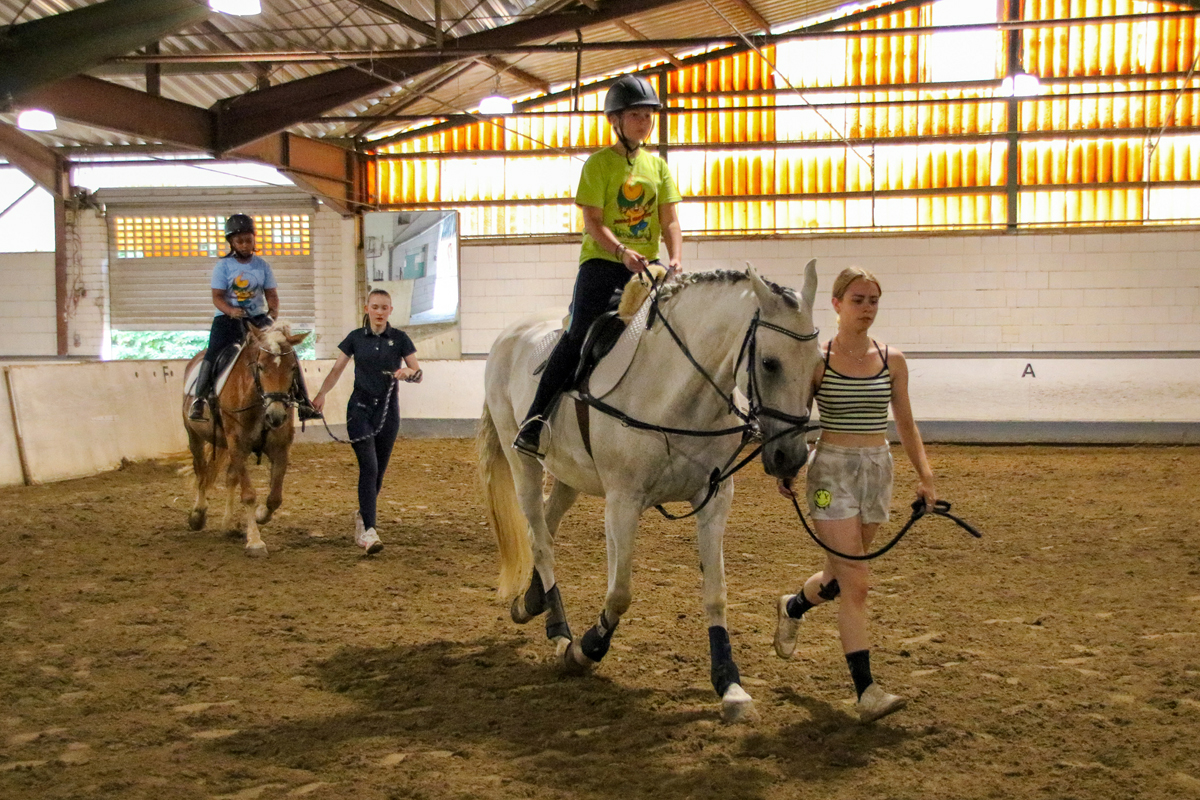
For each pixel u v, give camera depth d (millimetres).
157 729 3730
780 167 16297
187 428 7797
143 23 10703
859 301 3646
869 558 3664
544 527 4867
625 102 4184
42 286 17938
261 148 15102
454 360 15805
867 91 16000
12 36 10742
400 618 5332
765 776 3270
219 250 17938
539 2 13734
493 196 17250
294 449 13828
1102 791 3137
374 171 17547
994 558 6695
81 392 11297
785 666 4410
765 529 7980
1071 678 4211
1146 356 14477
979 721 3734
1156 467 11734
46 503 8930
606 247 4191
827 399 3703
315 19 13164
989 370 14906
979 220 15852
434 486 10516
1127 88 15414
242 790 3201
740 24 15688
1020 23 14547
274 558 6824
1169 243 15219
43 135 17016
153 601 5637
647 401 3896
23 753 3494
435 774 3312
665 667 4449
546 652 4723
